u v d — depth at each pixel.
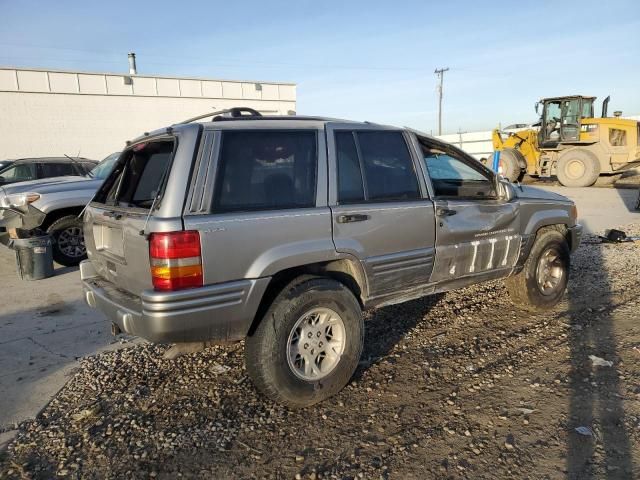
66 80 26.23
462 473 2.81
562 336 4.73
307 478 2.81
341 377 3.64
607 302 5.74
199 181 3.14
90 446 3.13
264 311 3.38
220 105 31.45
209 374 4.08
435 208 4.18
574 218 5.66
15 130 25.22
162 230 2.98
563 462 2.88
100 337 4.96
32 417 3.49
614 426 3.22
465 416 3.39
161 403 3.65
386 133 4.11
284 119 3.66
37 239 7.27
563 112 19.89
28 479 2.84
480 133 36.41
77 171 11.52
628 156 18.94
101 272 3.90
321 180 3.61
